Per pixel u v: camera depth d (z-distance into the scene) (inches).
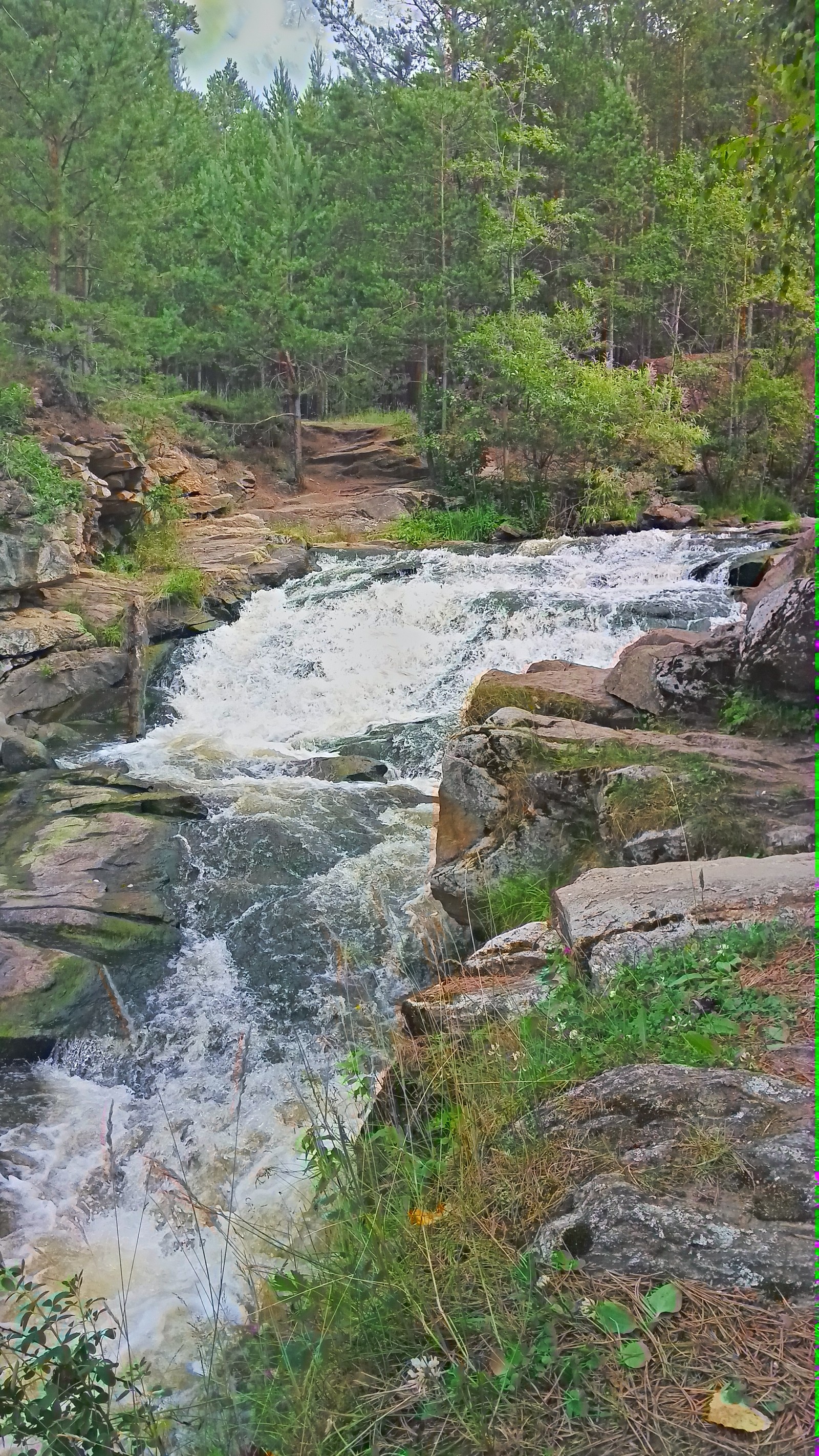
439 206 988.6
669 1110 95.9
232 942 273.1
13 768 396.5
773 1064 102.3
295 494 1024.9
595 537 706.2
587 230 1020.5
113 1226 176.7
